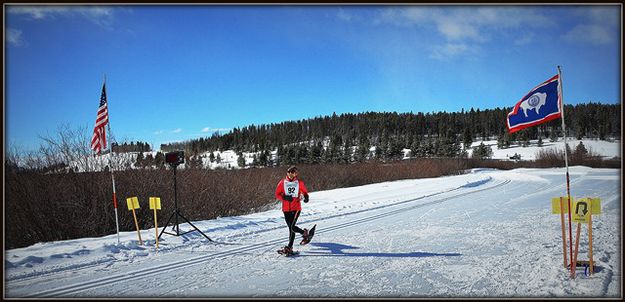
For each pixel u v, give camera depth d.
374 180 28.03
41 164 9.17
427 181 25.47
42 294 4.97
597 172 29.83
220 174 13.69
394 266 6.14
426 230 9.07
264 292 5.05
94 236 9.04
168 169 11.80
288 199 6.97
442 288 5.07
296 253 7.05
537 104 6.00
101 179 9.66
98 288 5.22
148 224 10.23
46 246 7.19
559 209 5.75
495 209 12.22
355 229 9.36
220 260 6.61
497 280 5.31
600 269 5.59
